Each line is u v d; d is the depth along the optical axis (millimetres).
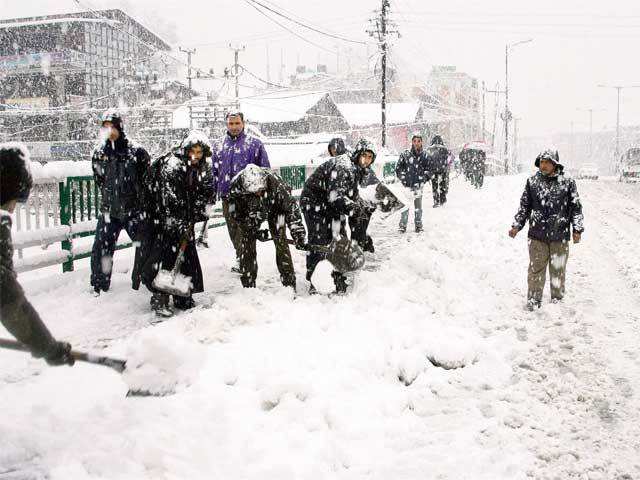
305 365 4535
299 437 3570
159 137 39562
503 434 3705
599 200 20875
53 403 3785
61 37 49656
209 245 9141
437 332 5434
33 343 2531
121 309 5898
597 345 5359
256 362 4520
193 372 3416
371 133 58281
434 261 7648
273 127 52156
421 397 4281
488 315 6219
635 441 3689
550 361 4980
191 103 40531
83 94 48219
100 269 6281
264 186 6082
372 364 4707
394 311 5910
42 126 44656
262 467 3246
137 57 55281
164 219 5609
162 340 3363
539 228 6488
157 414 3697
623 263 8828
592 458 3479
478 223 12570
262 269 7672
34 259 6371
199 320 5219
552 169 6480
